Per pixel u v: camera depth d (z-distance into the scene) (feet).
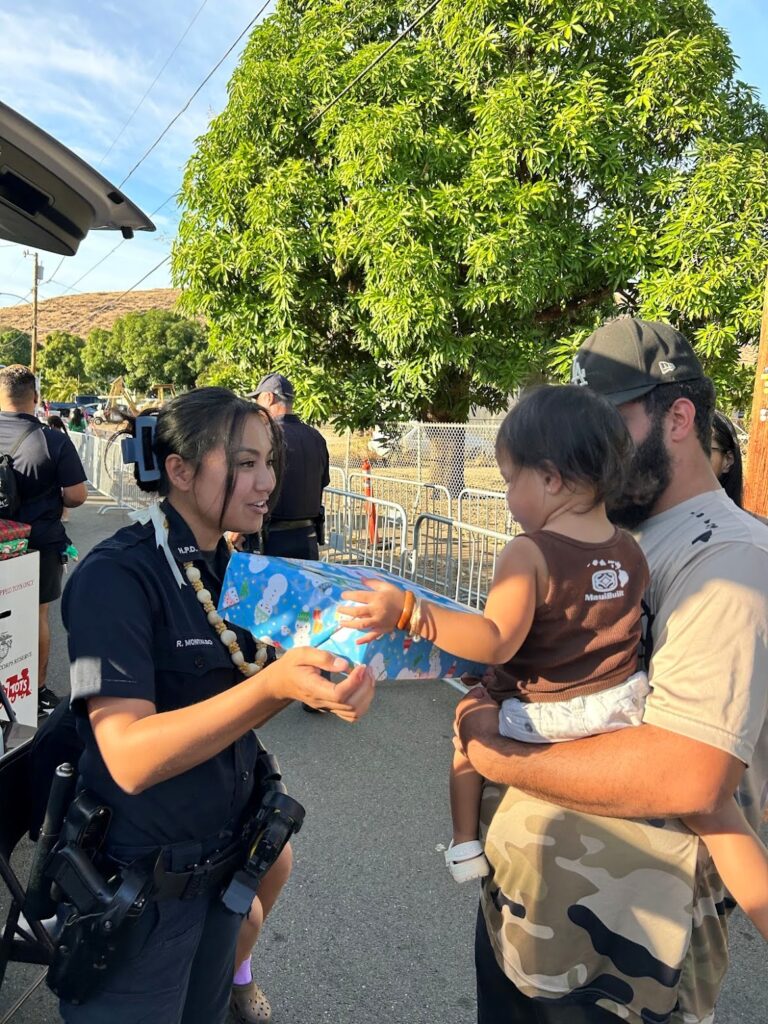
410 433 31.96
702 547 4.05
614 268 29.37
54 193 7.95
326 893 9.37
